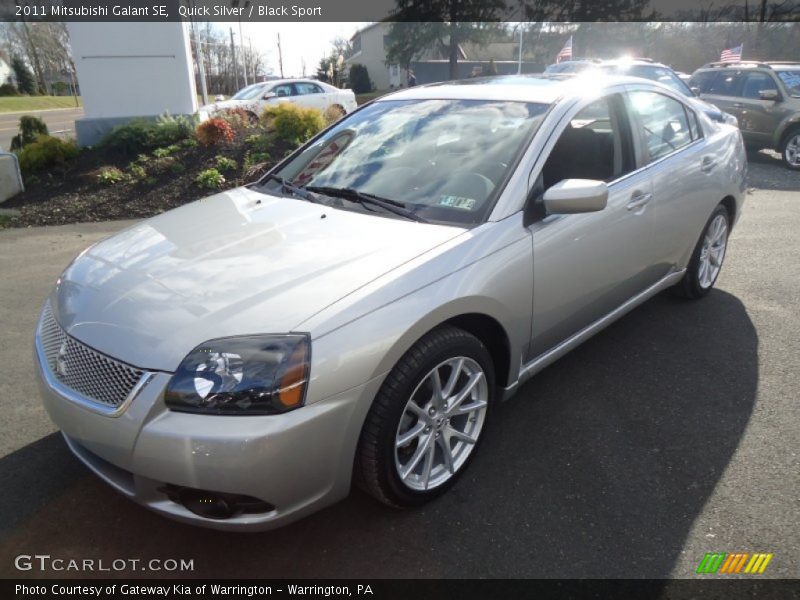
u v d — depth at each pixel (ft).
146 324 7.07
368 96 141.90
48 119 101.76
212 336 6.73
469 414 8.86
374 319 7.13
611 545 7.59
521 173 9.28
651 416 10.32
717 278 16.58
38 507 8.43
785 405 10.57
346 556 7.54
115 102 37.73
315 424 6.67
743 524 7.88
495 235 8.63
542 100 10.52
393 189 9.88
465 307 7.99
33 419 10.54
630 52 131.44
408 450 8.18
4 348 13.37
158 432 6.49
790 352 12.44
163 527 8.08
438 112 11.21
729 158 14.44
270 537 7.87
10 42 191.52
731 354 12.39
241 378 6.50
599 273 10.47
